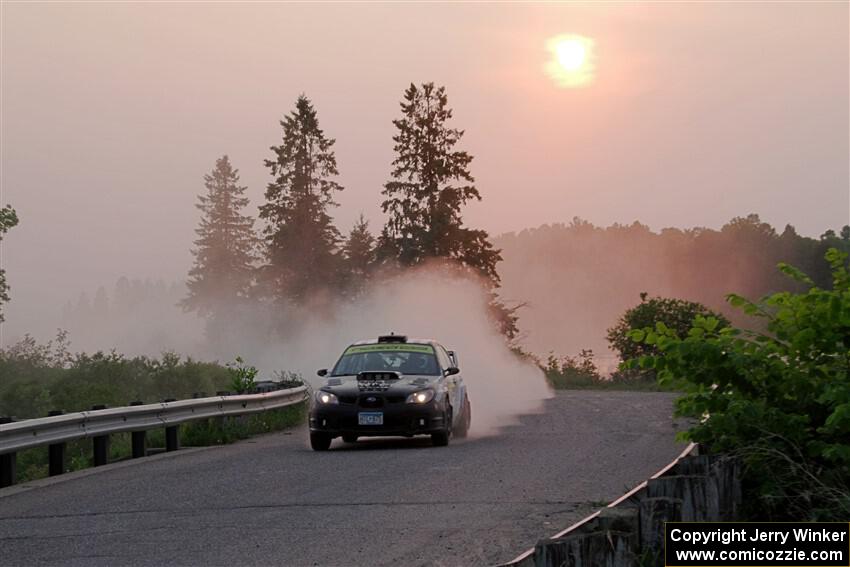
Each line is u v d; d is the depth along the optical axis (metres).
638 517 11.12
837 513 13.12
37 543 16.45
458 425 33.94
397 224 131.50
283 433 40.34
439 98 132.62
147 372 58.81
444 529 16.61
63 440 26.98
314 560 14.55
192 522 17.88
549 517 17.53
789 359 15.03
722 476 12.82
